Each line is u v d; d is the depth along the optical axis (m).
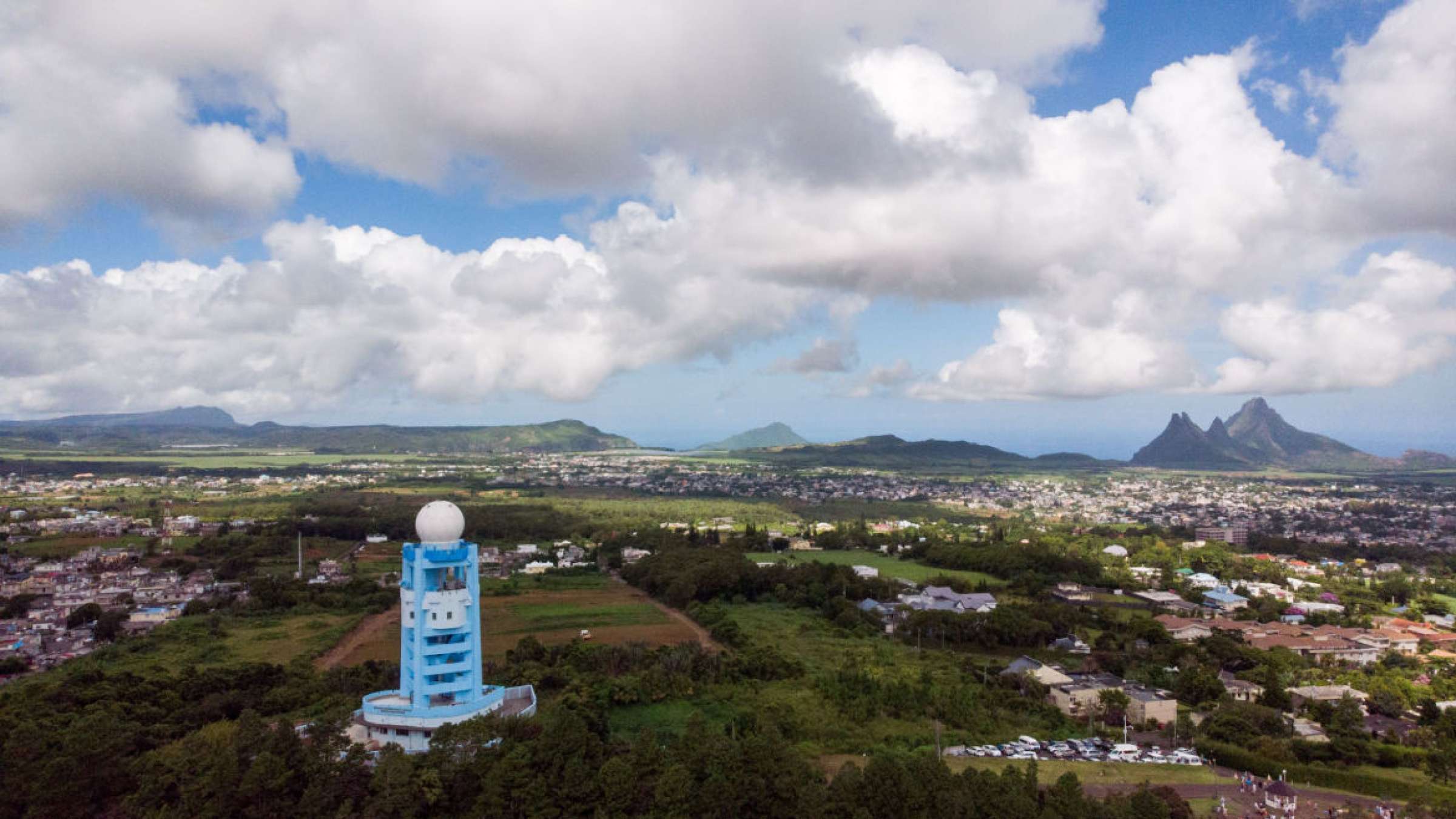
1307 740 154.25
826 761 144.00
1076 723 170.88
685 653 189.75
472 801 113.44
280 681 170.50
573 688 162.88
